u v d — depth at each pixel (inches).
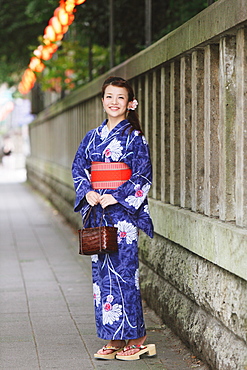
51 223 529.7
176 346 202.2
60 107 604.7
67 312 244.2
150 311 242.1
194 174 200.5
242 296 155.2
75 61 577.9
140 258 267.4
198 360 186.4
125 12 449.1
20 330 220.1
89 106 446.3
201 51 198.2
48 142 777.6
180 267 206.8
